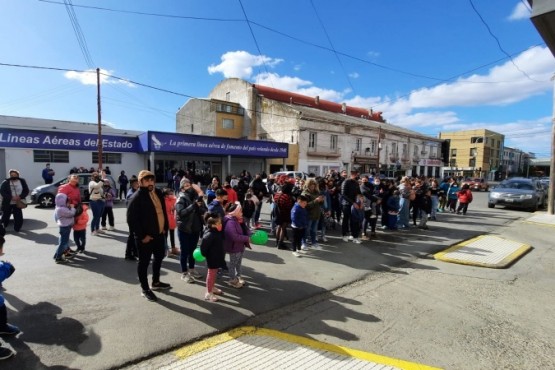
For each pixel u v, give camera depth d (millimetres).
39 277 5168
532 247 8008
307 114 30672
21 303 4176
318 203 7406
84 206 6559
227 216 5070
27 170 18234
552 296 4781
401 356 3166
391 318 4004
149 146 20781
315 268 6004
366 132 36344
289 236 8711
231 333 3590
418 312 4188
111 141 21203
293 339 3473
